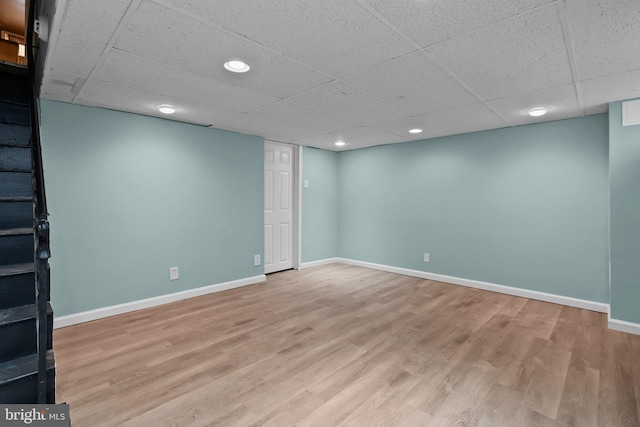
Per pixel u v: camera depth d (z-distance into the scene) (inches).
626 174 109.4
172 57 76.7
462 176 167.9
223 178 157.9
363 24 62.3
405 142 191.2
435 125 147.6
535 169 144.4
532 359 91.4
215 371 84.2
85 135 116.1
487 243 160.1
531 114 127.1
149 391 75.1
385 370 85.4
